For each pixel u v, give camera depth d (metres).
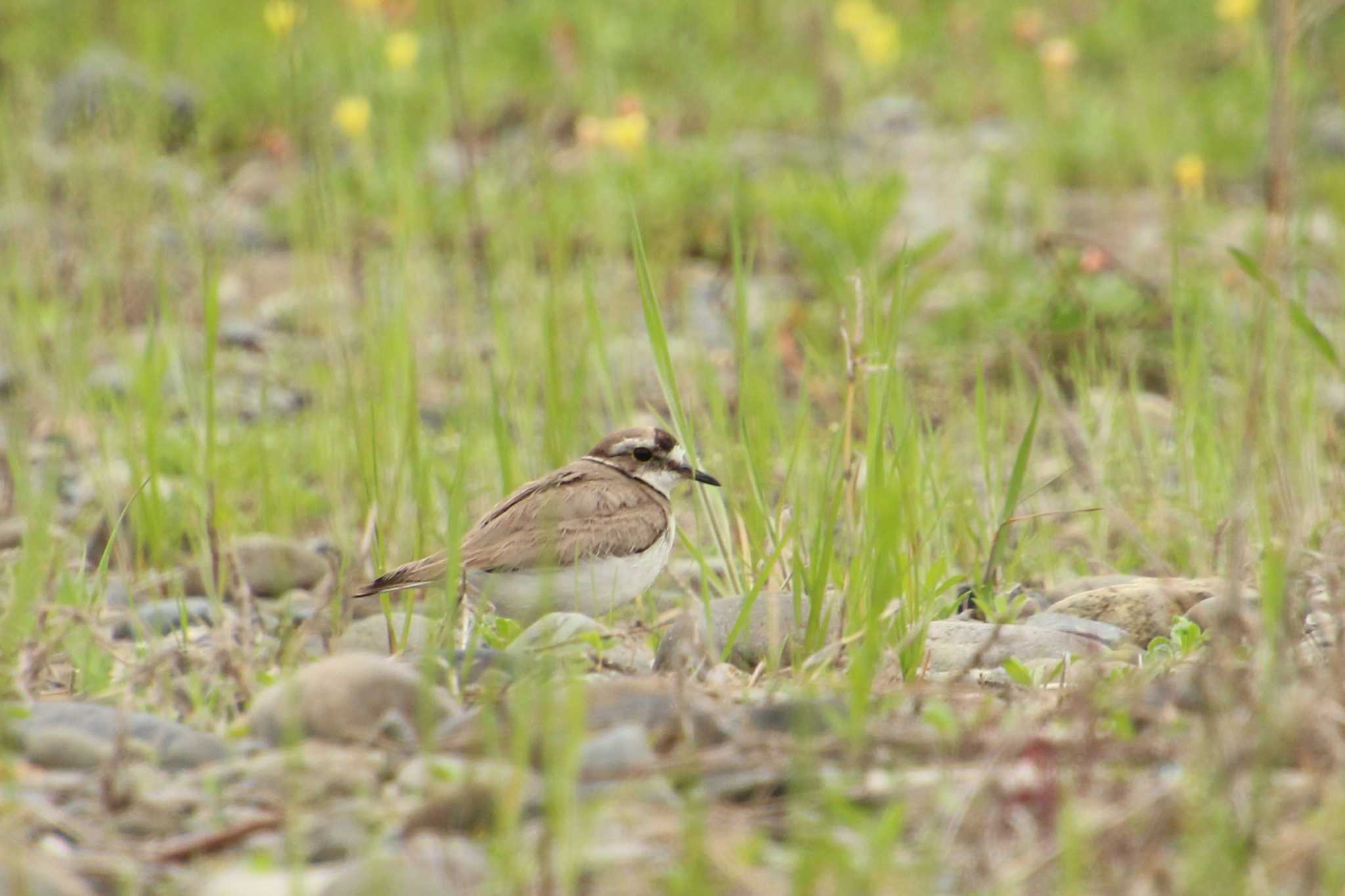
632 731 6.96
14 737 7.34
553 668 8.42
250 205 23.20
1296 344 14.20
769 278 17.73
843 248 18.16
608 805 6.45
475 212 16.95
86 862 6.32
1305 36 23.16
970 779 6.73
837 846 6.00
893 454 10.45
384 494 12.92
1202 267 18.30
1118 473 13.06
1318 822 6.04
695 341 15.38
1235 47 30.28
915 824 6.45
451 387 15.43
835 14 32.06
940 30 32.91
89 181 20.59
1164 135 25.75
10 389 16.42
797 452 10.55
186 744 7.36
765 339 16.64
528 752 7.00
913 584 9.47
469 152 16.88
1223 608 7.92
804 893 5.79
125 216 19.80
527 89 27.97
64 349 16.84
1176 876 5.93
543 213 19.73
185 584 11.54
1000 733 7.08
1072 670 8.51
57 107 25.20
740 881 5.98
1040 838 6.18
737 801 6.75
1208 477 12.21
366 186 20.52
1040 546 11.81
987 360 16.34
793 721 7.32
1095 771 6.81
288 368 16.98
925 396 15.44
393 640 9.61
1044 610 10.34
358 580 11.27
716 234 21.25
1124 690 7.61
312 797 6.86
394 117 22.22
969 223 23.00
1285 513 9.72
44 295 18.61
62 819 6.64
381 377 14.11
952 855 6.18
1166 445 13.87
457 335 16.55
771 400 13.46
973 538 11.14
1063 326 16.53
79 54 28.78
